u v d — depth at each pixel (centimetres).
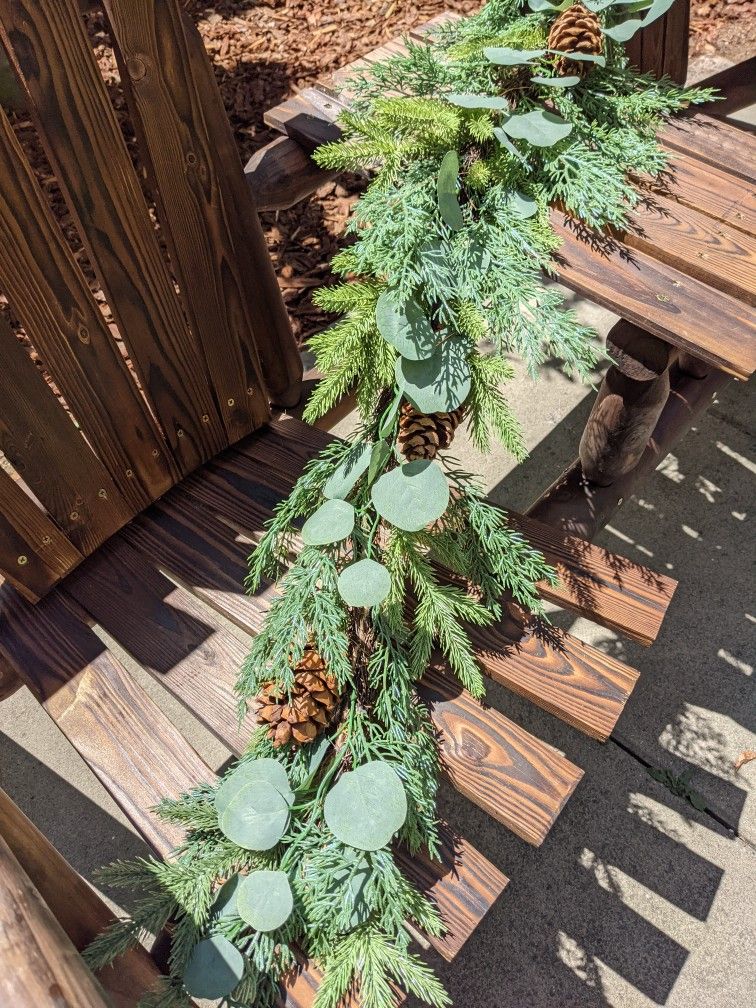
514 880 98
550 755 66
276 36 210
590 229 73
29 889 40
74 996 34
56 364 72
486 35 76
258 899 55
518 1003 90
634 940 93
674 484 131
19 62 59
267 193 107
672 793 103
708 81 123
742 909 94
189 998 58
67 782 110
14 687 88
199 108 71
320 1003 55
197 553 84
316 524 64
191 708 74
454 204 63
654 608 73
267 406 95
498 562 69
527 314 65
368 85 78
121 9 62
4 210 62
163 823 68
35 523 77
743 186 76
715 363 65
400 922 57
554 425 139
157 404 82
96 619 81
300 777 63
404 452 68
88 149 65
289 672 62
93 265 70
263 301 94
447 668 71
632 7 73
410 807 60
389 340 62
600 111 74
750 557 123
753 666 113
